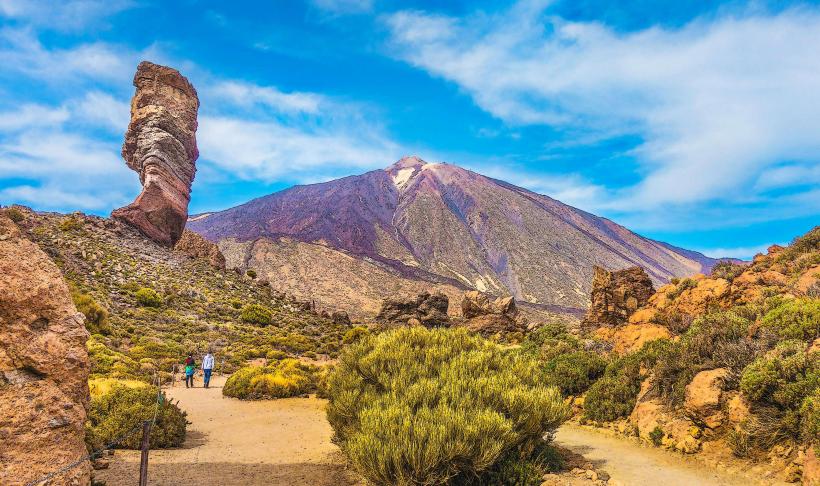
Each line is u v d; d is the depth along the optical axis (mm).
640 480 9227
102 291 46438
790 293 17469
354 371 12219
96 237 61031
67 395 5277
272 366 26906
